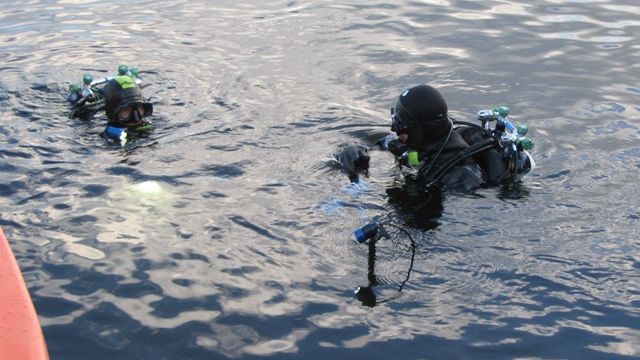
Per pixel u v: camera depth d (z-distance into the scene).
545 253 3.83
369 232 3.70
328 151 5.12
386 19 8.46
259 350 3.11
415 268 3.72
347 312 3.37
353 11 8.80
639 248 3.86
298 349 3.12
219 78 6.63
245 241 3.95
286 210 4.28
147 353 3.09
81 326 3.26
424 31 8.03
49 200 4.38
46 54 7.20
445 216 4.24
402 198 4.45
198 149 5.14
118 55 7.20
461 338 3.20
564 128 5.56
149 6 8.96
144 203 4.36
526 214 4.25
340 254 3.84
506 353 3.11
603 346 3.15
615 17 8.39
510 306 3.42
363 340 3.18
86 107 5.84
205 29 8.09
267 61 7.10
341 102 6.11
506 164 4.75
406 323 3.29
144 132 5.41
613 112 5.86
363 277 3.64
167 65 6.94
